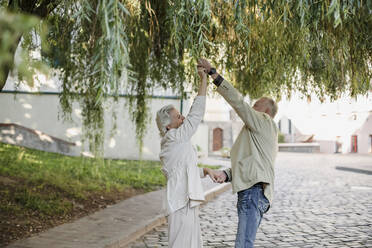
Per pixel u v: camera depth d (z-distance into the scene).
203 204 7.89
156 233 5.34
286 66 4.33
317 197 8.72
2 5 2.62
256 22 3.36
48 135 14.99
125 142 15.54
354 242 4.82
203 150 20.20
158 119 2.90
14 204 5.79
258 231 5.42
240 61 4.93
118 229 5.09
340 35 3.42
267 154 2.80
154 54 6.36
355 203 7.91
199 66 2.79
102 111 7.45
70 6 2.79
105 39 1.60
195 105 2.77
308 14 2.64
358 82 3.95
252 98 5.78
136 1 2.68
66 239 4.50
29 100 15.11
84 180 8.91
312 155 28.92
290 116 37.47
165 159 2.76
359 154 30.50
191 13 2.58
